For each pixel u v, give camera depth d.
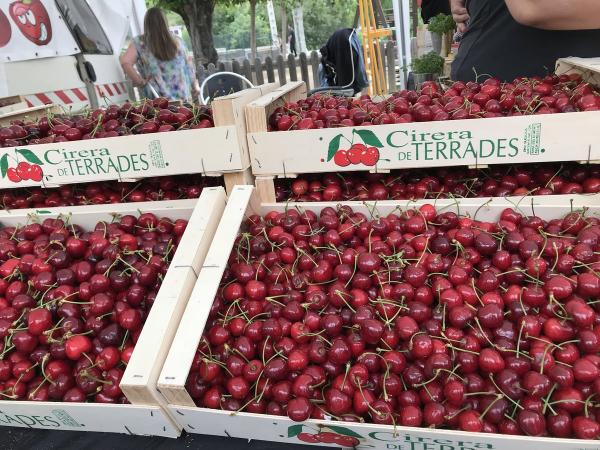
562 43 3.23
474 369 1.57
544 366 1.50
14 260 2.27
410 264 1.91
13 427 1.80
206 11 12.04
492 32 3.49
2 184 2.80
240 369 1.70
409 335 1.63
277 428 1.53
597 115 2.16
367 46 9.06
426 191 2.61
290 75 11.70
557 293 1.67
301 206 2.46
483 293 1.80
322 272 1.98
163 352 1.63
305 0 23.22
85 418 1.65
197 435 1.66
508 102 2.47
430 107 2.51
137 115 2.81
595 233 1.93
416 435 1.41
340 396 1.53
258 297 1.94
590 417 1.39
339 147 2.47
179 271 1.88
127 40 6.97
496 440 1.34
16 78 4.83
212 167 2.55
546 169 2.55
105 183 2.99
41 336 1.86
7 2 4.75
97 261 2.22
